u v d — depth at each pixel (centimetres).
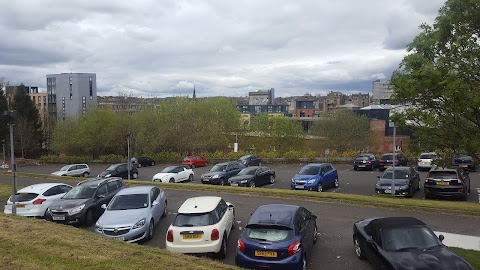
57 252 895
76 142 5781
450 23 1182
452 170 1961
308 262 1082
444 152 1338
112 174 3375
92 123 5812
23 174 3666
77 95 12281
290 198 1967
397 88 1261
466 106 1077
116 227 1276
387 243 933
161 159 5297
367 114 6806
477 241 1202
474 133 1167
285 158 4594
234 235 1356
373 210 1662
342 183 2730
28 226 1200
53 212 1567
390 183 2027
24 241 985
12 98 7625
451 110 1141
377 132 6275
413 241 927
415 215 1553
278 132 5984
